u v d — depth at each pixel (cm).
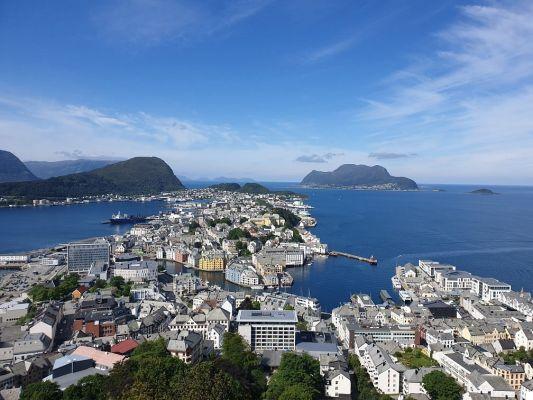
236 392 19475
